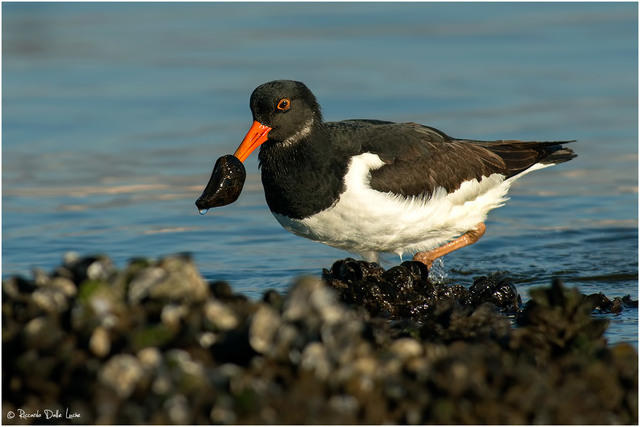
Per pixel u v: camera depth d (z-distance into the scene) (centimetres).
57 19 3194
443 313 973
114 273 816
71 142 2061
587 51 2731
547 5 3241
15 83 2512
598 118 2180
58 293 806
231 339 774
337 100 2291
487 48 2786
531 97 2341
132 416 699
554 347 880
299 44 2844
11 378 762
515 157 1335
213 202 1174
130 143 2058
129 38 2967
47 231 1543
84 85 2494
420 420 729
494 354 800
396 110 2217
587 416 740
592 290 1286
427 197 1223
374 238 1240
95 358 756
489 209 1332
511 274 1366
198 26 3111
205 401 710
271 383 726
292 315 771
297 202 1205
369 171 1184
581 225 1595
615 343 1042
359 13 3206
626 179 1834
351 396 725
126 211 1659
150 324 776
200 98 2364
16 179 1820
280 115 1186
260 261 1423
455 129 2080
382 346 827
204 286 823
